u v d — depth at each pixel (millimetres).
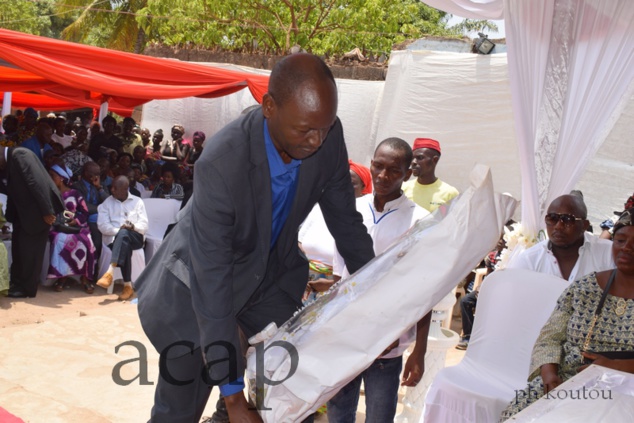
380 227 3539
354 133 11320
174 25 17984
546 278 3814
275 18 17547
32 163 7309
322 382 2250
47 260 8086
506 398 3533
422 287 2232
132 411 4586
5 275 7219
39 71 8766
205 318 2295
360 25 17312
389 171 3418
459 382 3646
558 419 2383
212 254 2305
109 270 7941
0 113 16234
